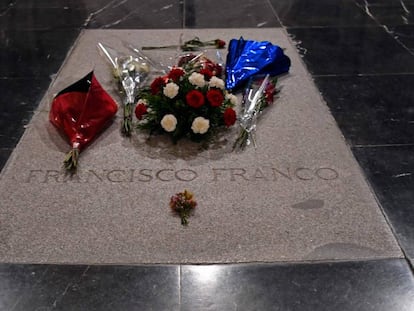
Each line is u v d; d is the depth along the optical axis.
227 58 4.79
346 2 6.98
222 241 2.87
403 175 3.44
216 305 2.51
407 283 2.63
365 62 5.13
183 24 6.20
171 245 2.84
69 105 3.75
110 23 6.25
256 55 4.71
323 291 2.58
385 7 6.76
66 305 2.51
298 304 2.51
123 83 4.30
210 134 3.73
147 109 3.78
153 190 3.26
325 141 3.80
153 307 2.50
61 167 3.49
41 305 2.51
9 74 4.91
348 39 5.72
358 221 3.03
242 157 3.59
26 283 2.62
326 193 3.25
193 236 2.90
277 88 4.57
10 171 3.45
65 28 6.09
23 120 4.09
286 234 2.93
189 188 3.28
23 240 2.88
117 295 2.56
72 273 2.68
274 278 2.65
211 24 6.21
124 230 2.95
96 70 4.90
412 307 2.51
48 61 5.17
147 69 4.57
